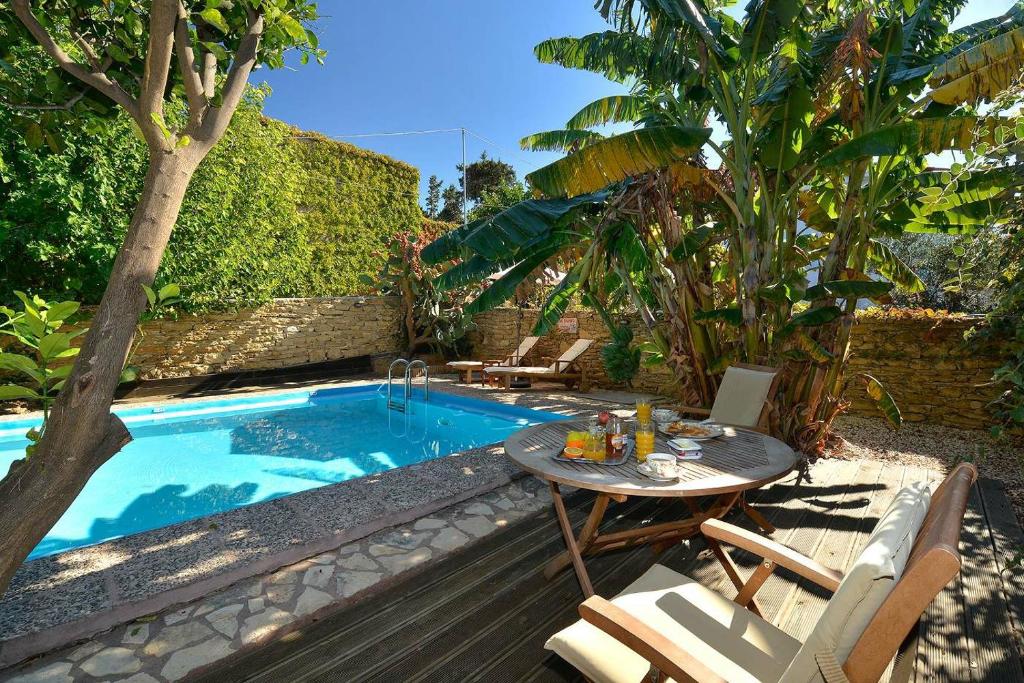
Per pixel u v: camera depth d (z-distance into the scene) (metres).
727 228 5.70
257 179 10.45
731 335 5.72
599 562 2.94
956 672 2.02
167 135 1.65
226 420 8.49
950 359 6.79
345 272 13.92
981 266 4.26
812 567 1.72
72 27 2.09
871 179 5.16
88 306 8.48
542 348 11.80
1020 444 5.84
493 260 5.70
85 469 1.48
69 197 7.62
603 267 6.09
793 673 1.16
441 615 2.42
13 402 7.94
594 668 1.48
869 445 5.93
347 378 11.84
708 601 1.78
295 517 3.32
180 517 4.75
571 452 2.73
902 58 4.85
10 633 2.08
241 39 2.20
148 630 2.26
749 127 5.60
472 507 3.73
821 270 5.25
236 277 10.12
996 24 4.84
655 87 5.41
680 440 2.90
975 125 4.04
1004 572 2.81
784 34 4.93
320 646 2.20
